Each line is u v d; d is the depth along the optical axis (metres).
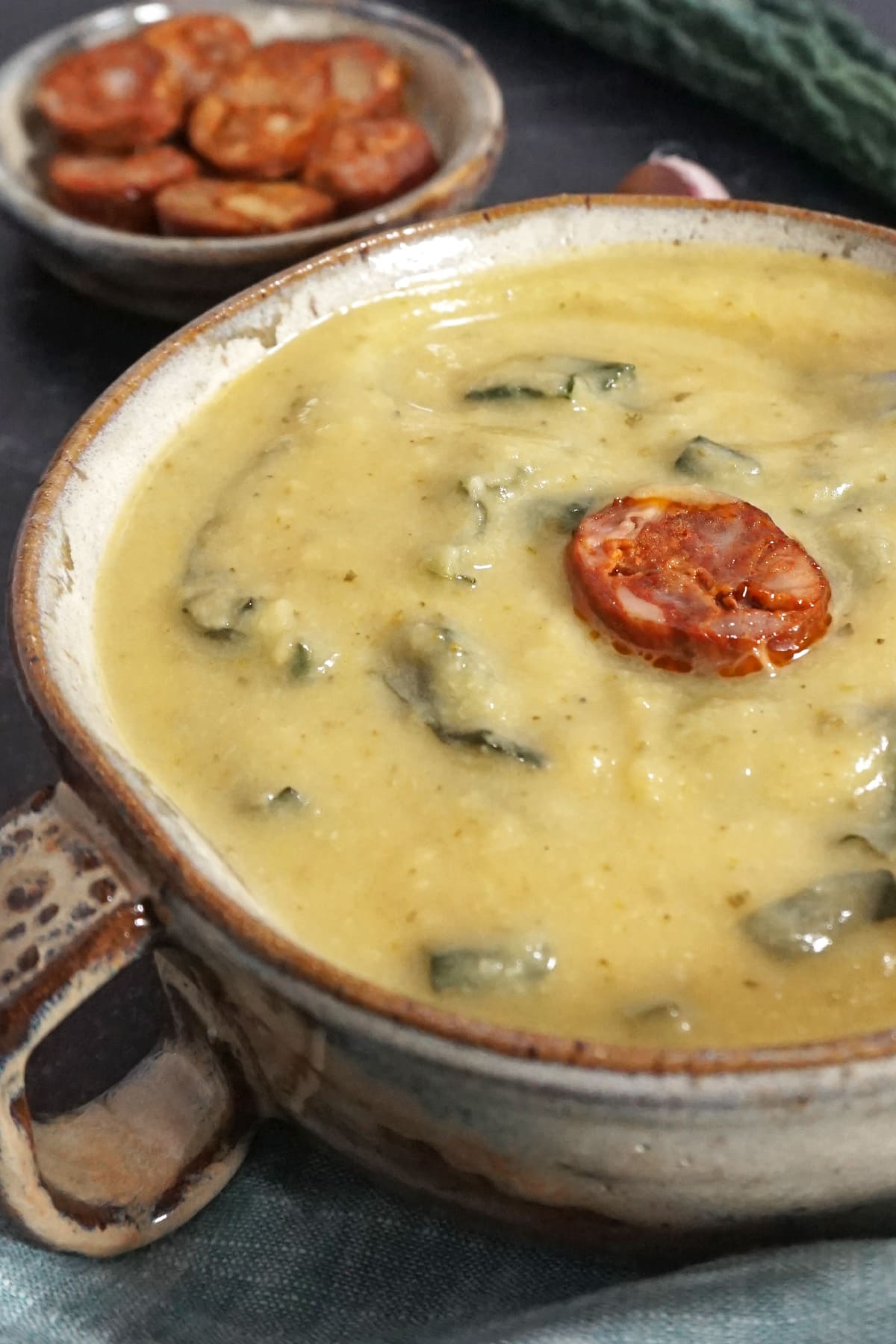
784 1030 0.23
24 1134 0.22
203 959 0.22
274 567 0.30
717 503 0.29
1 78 0.61
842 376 0.34
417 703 0.27
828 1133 0.20
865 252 0.35
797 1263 0.23
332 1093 0.23
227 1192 0.28
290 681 0.27
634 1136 0.20
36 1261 0.26
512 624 0.28
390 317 0.36
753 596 0.27
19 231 0.53
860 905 0.24
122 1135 0.26
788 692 0.27
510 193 0.60
